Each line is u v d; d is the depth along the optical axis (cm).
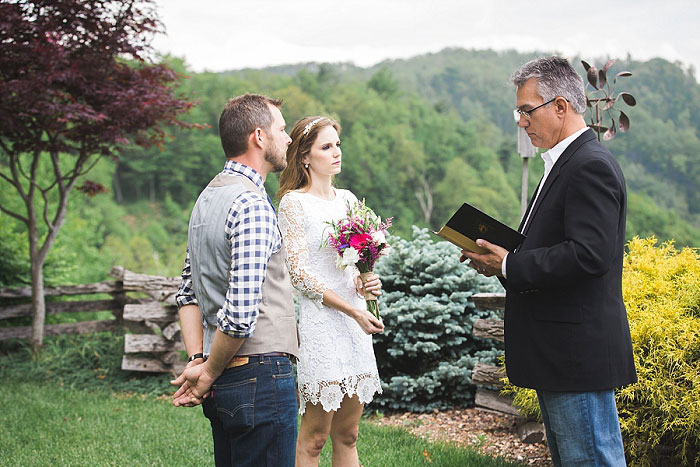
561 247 229
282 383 226
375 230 308
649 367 336
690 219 6656
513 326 256
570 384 237
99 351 698
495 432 464
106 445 440
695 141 7025
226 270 223
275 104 248
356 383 312
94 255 1481
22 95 645
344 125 7319
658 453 354
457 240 262
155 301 686
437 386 534
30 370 672
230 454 240
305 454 316
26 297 768
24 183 1166
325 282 313
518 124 262
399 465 388
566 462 244
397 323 536
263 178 240
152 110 700
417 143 6944
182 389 230
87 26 692
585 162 232
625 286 382
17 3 661
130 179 7506
